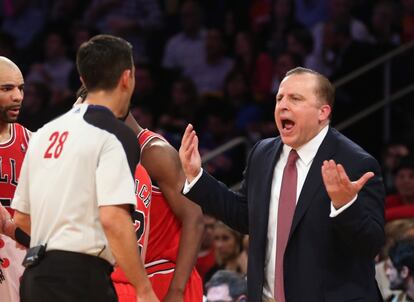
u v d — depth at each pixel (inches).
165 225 397.4
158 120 816.9
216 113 789.2
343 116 770.2
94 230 322.0
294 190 363.9
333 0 800.9
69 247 319.6
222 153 768.3
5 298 409.1
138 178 378.9
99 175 318.3
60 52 887.7
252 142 753.6
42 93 847.1
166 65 869.8
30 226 341.7
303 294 355.9
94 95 331.6
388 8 800.9
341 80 735.1
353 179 355.9
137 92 826.2
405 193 628.4
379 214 352.8
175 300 383.9
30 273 323.9
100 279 322.0
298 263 358.0
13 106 402.6
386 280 498.3
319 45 802.8
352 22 805.2
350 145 364.5
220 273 471.8
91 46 330.0
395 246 454.9
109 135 322.0
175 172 389.7
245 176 384.5
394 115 768.3
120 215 317.4
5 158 408.8
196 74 853.8
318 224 356.5
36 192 327.3
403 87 773.3
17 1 944.9
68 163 322.0
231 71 818.2
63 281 318.3
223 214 377.4
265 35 836.0
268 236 367.2
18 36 949.2
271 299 365.4
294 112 359.3
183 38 867.4
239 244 557.0
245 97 811.4
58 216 321.1
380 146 767.1
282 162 371.9
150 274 396.2
